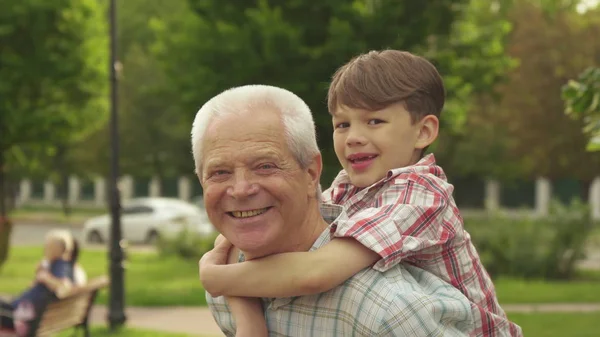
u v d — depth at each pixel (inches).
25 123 765.9
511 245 676.1
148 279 641.0
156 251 931.3
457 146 1264.8
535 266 664.4
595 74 203.3
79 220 1612.9
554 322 411.5
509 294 535.8
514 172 1337.4
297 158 75.6
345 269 74.4
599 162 1269.7
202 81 581.3
